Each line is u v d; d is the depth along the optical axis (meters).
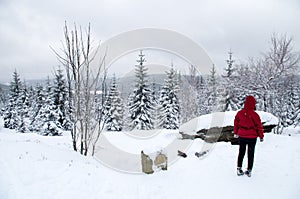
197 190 5.04
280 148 7.29
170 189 5.24
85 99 8.51
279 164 6.02
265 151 7.14
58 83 25.30
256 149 7.39
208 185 5.22
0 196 4.20
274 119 9.20
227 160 6.75
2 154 6.09
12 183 4.63
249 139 5.32
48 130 24.28
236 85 22.72
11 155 6.08
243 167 6.07
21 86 37.19
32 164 5.62
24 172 5.15
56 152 7.33
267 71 19.03
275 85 19.02
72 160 6.93
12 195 4.23
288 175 5.31
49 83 30.50
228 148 7.83
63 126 25.25
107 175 5.96
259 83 19.47
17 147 6.89
